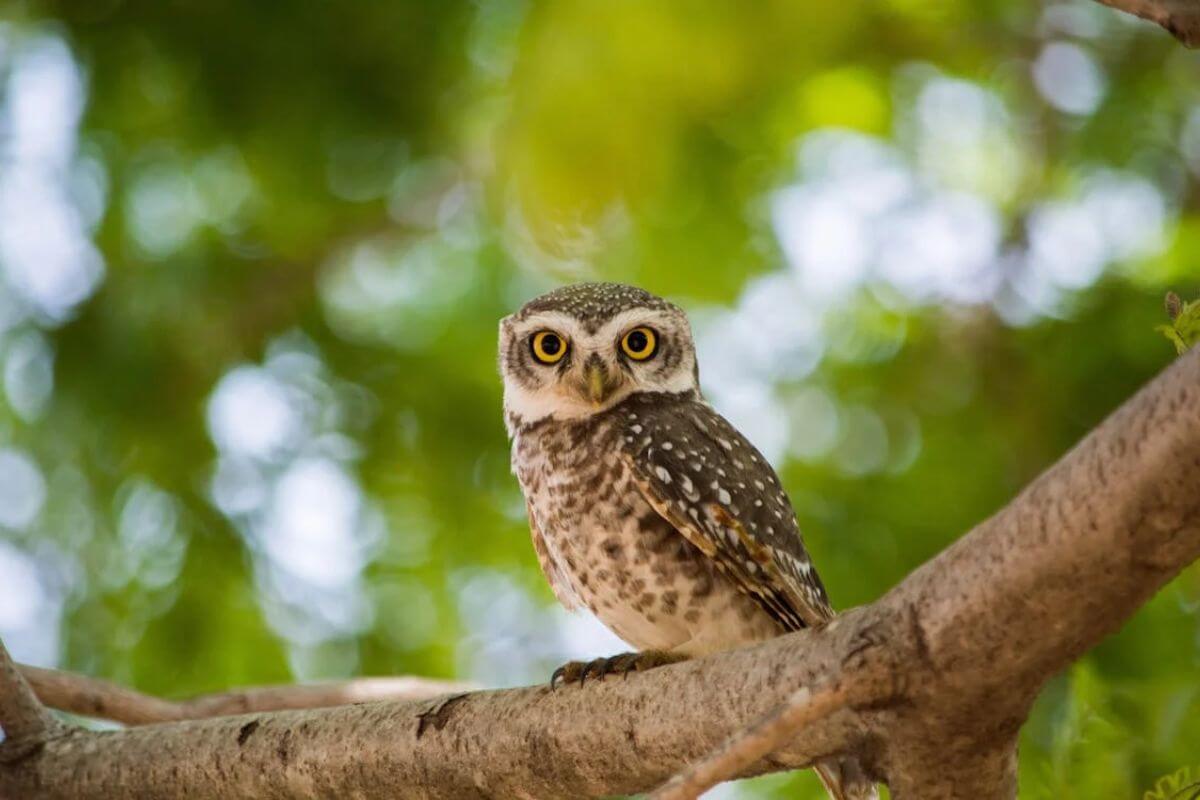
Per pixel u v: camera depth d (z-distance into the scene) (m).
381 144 12.94
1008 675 5.45
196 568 12.57
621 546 8.77
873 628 5.58
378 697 9.73
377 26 12.52
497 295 14.09
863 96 13.98
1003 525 5.38
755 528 8.66
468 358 13.53
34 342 12.77
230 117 12.55
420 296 14.26
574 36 12.51
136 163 13.20
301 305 13.71
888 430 13.30
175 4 12.40
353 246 14.24
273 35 12.39
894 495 12.59
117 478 12.71
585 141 12.52
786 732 5.33
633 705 6.54
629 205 12.73
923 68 14.56
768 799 11.88
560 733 6.70
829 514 12.57
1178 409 4.97
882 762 5.90
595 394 9.16
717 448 8.99
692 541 8.62
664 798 5.20
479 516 13.06
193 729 7.59
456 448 13.12
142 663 12.38
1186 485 5.00
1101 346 12.21
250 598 12.66
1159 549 5.14
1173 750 7.18
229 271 13.50
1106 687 7.32
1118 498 5.10
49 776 7.76
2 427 12.80
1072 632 5.34
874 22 13.77
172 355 12.95
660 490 8.66
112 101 12.71
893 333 13.64
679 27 12.47
